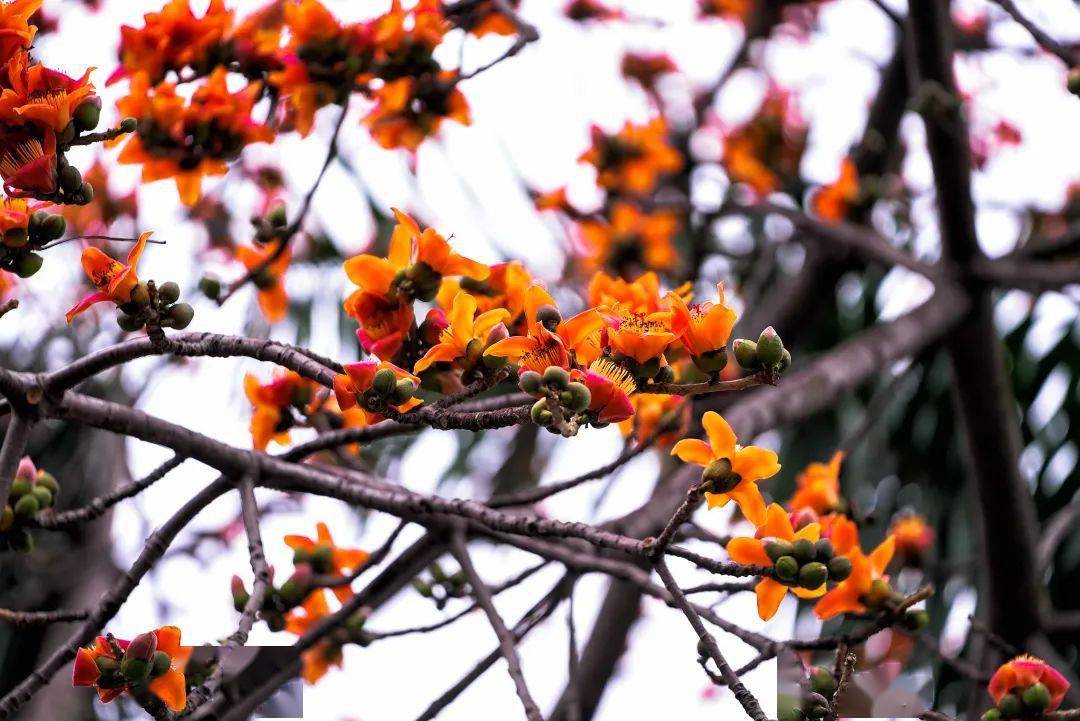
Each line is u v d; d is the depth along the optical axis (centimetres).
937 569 626
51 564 639
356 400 414
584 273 675
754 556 426
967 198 585
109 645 426
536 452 695
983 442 579
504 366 416
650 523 516
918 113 558
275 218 475
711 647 418
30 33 420
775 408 547
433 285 425
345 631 483
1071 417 679
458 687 474
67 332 621
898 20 575
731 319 414
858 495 674
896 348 586
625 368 414
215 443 448
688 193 818
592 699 630
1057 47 464
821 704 432
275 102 476
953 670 584
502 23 493
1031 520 571
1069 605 660
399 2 475
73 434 666
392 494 455
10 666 615
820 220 642
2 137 418
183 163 468
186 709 425
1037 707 439
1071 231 623
